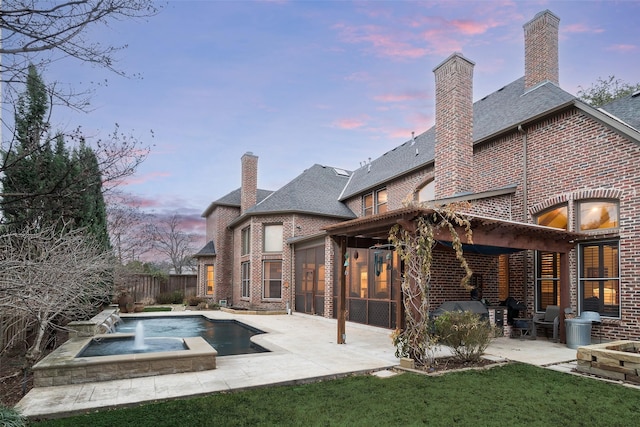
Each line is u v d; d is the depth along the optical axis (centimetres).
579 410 502
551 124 1108
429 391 579
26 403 516
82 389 580
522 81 1531
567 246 991
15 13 374
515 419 471
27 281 484
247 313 1759
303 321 1502
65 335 1047
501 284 1255
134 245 2466
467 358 773
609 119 955
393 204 1784
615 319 930
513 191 1197
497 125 1306
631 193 912
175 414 482
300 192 2145
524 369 705
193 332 1351
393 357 815
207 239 2825
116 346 902
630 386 605
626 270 914
